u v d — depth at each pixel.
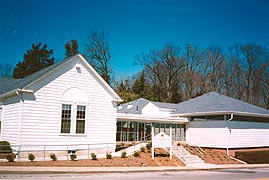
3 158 21.25
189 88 70.94
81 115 25.31
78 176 16.59
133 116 32.34
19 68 57.62
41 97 23.36
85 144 25.16
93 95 26.09
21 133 22.23
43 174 16.72
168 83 71.44
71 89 24.91
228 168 24.72
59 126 24.00
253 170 24.25
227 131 32.28
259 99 63.75
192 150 31.53
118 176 17.30
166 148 28.42
